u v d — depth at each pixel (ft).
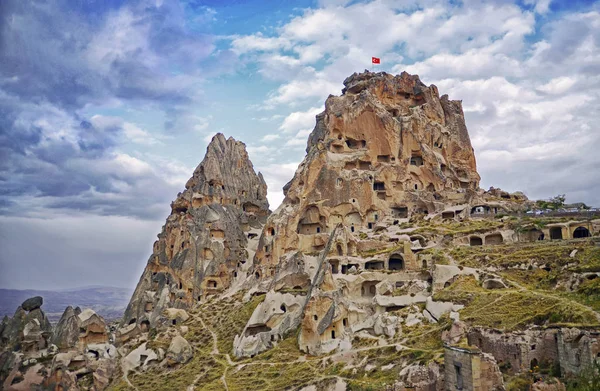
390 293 382.63
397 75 627.46
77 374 407.64
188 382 372.58
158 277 571.69
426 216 506.89
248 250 582.76
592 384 211.41
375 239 466.29
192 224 572.10
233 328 438.81
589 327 233.14
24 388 403.34
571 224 414.00
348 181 523.70
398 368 287.89
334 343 352.28
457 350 228.63
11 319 442.09
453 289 356.18
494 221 463.01
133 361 424.87
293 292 419.74
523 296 314.35
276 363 356.38
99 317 439.63
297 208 519.60
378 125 557.33
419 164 561.02
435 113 604.49
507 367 250.37
